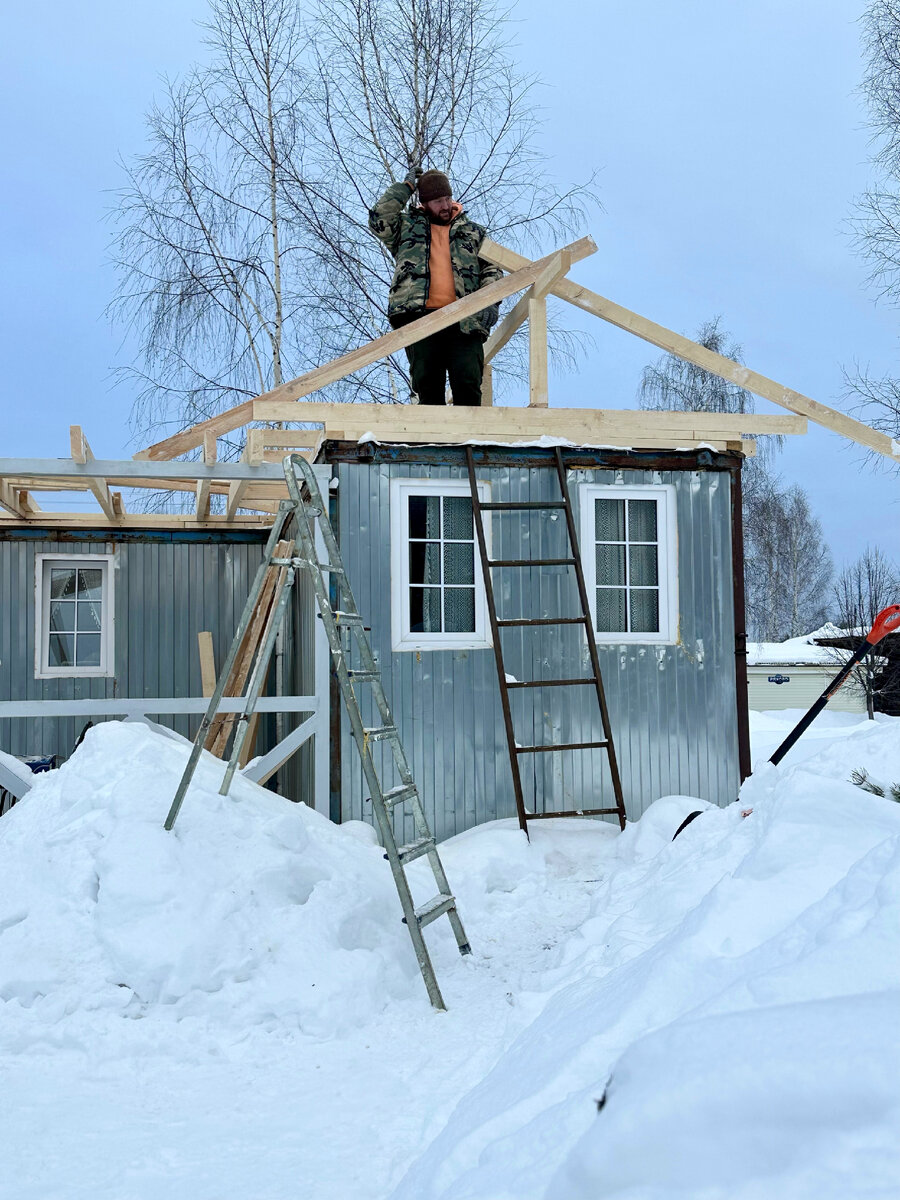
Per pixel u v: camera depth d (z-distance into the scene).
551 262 6.55
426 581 6.73
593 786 6.77
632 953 3.33
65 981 3.78
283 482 7.64
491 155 13.49
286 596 4.70
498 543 6.80
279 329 13.65
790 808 3.02
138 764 4.61
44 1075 3.33
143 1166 2.62
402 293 7.16
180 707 6.14
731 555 7.11
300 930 4.02
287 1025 3.69
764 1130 1.46
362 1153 2.68
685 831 4.55
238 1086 3.22
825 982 1.88
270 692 9.07
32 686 8.93
